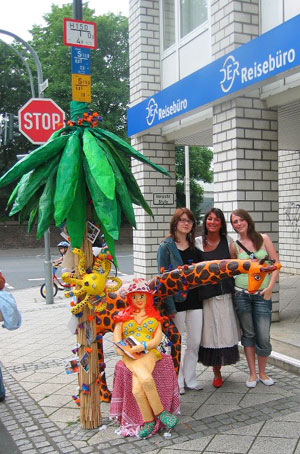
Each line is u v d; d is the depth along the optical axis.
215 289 4.17
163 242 4.27
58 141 3.40
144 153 8.91
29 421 3.87
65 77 22.75
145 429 3.43
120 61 24.42
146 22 8.84
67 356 5.72
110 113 23.83
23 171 3.28
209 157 30.20
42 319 8.07
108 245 3.46
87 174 3.34
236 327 4.34
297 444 3.25
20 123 6.41
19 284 13.60
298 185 11.23
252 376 4.39
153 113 8.02
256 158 6.32
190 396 4.20
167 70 8.80
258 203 6.36
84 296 3.55
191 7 7.86
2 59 23.58
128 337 3.53
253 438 3.36
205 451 3.21
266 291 4.19
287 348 5.27
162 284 3.91
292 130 8.62
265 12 6.25
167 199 9.12
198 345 4.28
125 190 3.43
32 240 27.39
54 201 3.22
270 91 6.17
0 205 28.20
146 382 3.36
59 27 23.62
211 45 6.77
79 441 3.46
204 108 6.71
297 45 4.78
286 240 11.73
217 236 4.43
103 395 4.19
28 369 5.27
